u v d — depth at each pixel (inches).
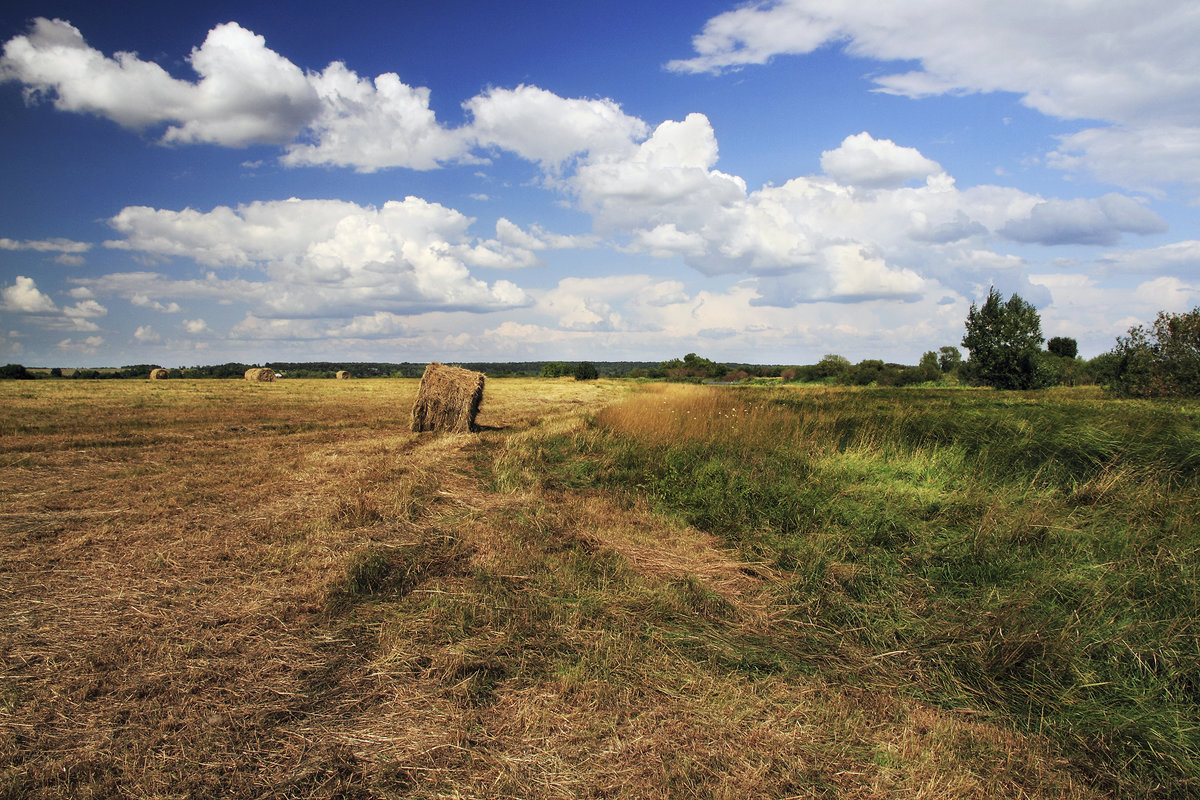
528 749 101.8
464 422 536.4
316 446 439.5
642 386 1529.3
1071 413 413.1
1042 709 118.4
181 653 129.3
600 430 494.0
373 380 1900.8
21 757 95.6
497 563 190.7
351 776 94.0
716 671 129.3
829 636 150.2
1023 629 142.5
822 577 183.2
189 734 102.6
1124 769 101.9
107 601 155.6
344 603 157.9
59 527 218.8
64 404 766.5
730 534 229.0
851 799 92.4
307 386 1448.1
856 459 313.0
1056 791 96.3
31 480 305.6
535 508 259.4
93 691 114.7
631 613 156.6
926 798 92.9
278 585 168.7
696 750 102.3
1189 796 96.4
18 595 157.9
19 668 121.9
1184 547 179.6
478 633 142.4
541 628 144.4
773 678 128.0
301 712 110.7
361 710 112.3
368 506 242.4
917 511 237.9
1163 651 130.6
